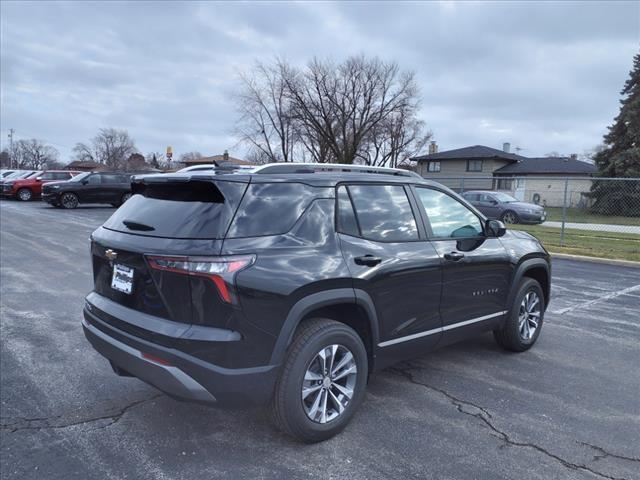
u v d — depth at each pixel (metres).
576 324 6.04
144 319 2.94
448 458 3.03
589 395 3.97
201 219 2.89
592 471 2.92
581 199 34.38
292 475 2.83
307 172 3.42
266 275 2.83
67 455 3.00
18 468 2.85
